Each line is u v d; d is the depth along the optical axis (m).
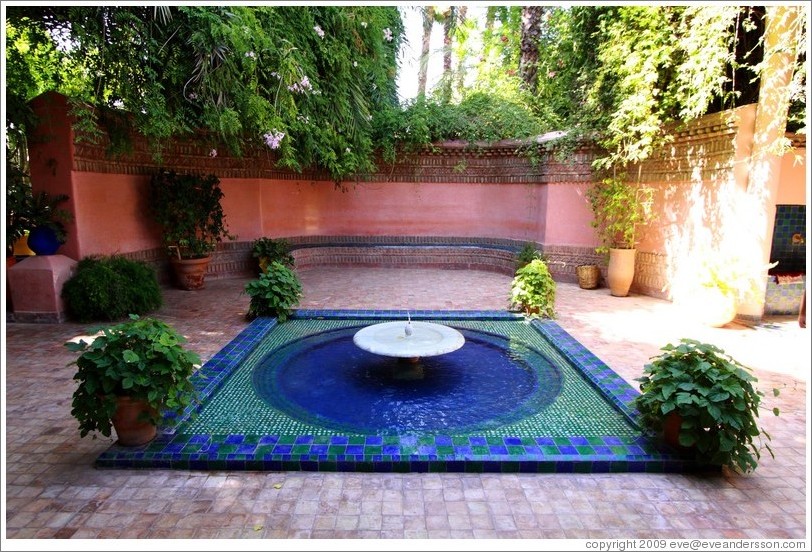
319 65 6.60
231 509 2.07
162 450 2.43
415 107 8.43
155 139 4.95
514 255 7.79
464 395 3.32
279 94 5.32
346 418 2.96
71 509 2.05
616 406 3.04
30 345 4.18
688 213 5.78
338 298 6.13
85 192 5.37
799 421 2.93
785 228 5.65
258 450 2.44
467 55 11.84
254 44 4.77
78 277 4.87
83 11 3.86
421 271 8.35
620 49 5.93
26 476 2.28
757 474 2.38
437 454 2.42
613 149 6.61
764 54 4.76
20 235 5.07
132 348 2.39
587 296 6.39
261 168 7.92
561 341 4.30
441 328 4.10
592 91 6.68
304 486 2.24
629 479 2.33
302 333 4.68
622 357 3.99
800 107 5.02
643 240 6.48
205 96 4.78
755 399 2.24
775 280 5.38
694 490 2.24
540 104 9.02
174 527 1.95
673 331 4.75
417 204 8.91
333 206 8.92
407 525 1.98
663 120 5.80
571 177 7.24
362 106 7.39
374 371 3.79
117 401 2.32
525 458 2.38
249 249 7.78
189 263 6.49
